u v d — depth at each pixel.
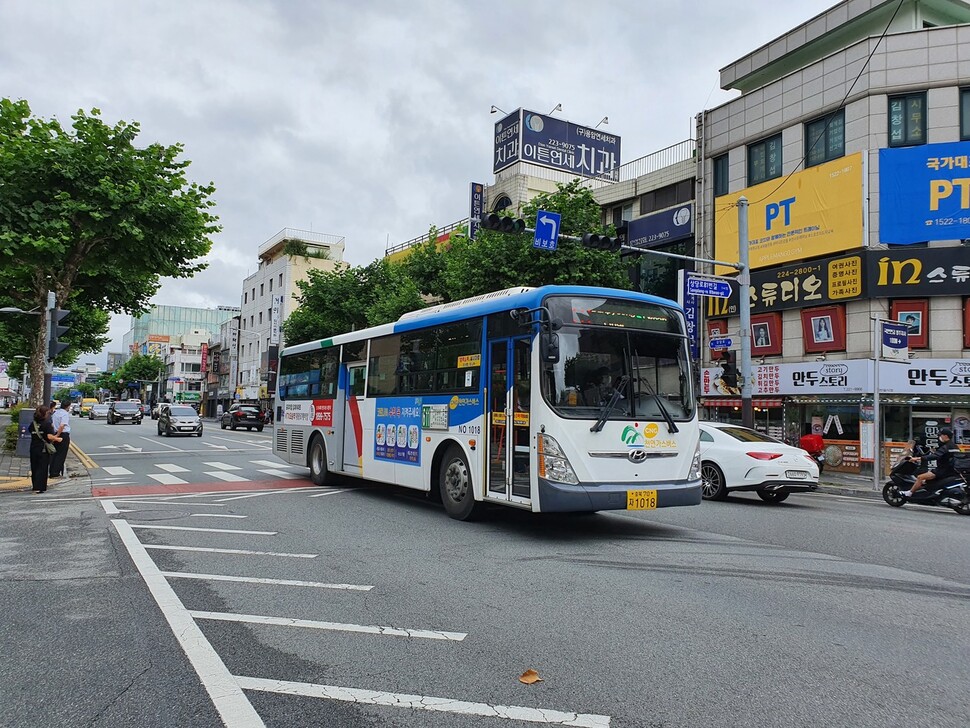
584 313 8.17
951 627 4.86
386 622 4.86
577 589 5.79
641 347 8.42
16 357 44.09
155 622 4.83
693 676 3.89
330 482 13.70
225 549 7.35
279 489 13.00
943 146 18.53
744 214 17.42
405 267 31.69
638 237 26.62
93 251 17.14
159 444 28.09
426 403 10.19
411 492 12.52
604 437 7.88
